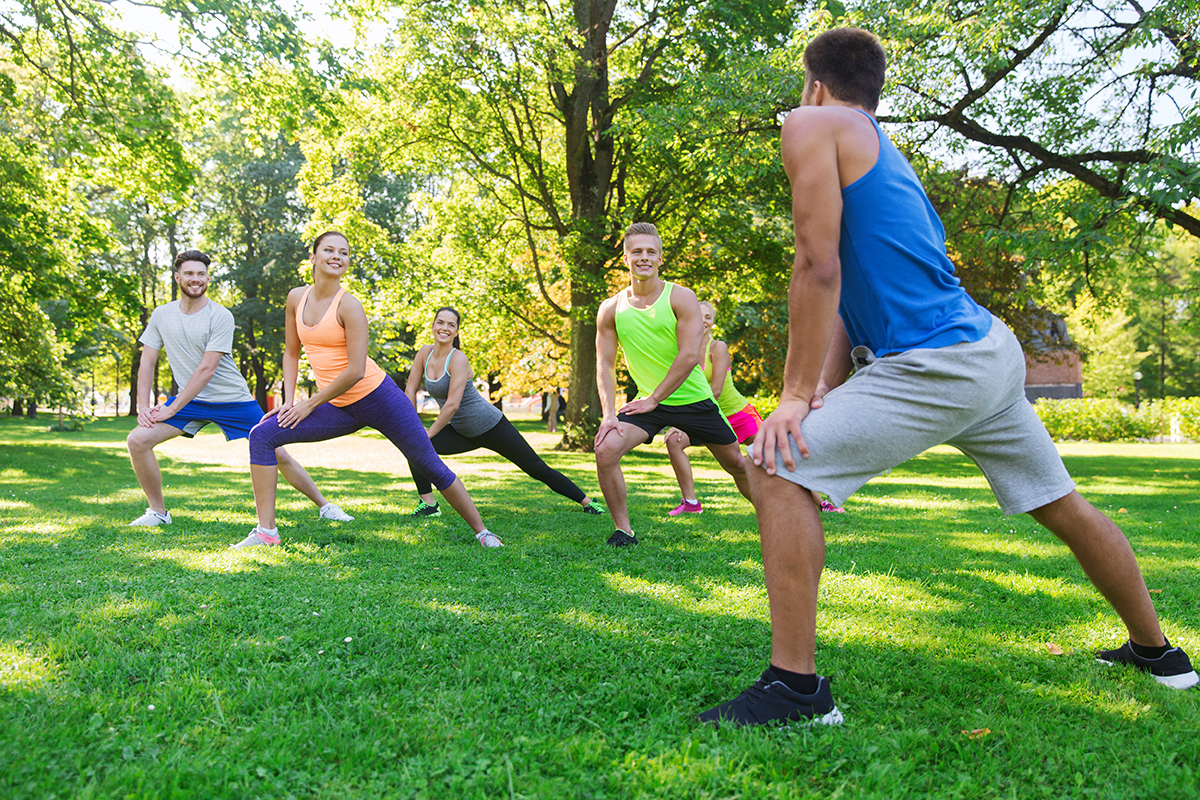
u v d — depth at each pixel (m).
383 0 15.58
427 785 1.60
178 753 1.69
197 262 5.09
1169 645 2.33
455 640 2.57
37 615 2.72
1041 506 2.18
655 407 4.61
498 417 5.85
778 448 1.90
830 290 1.88
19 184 12.65
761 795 1.58
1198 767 1.74
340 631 2.60
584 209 16.67
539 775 1.65
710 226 16.06
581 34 15.59
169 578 3.34
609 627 2.77
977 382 1.91
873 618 2.96
